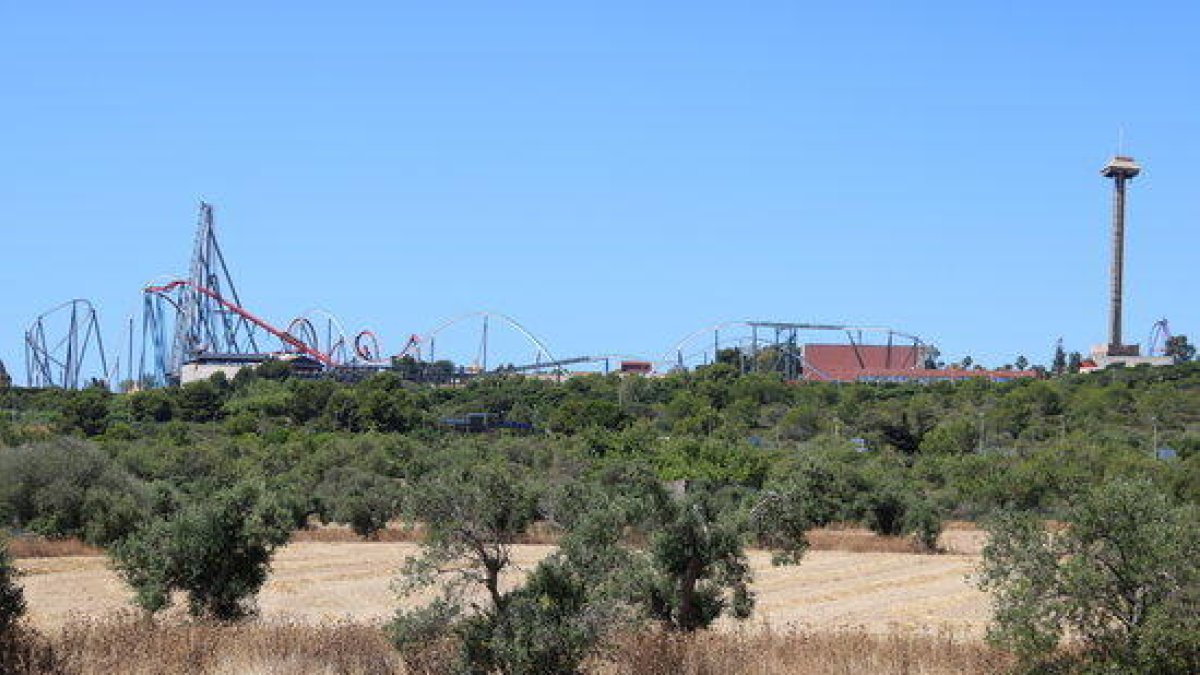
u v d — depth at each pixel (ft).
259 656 113.60
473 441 587.27
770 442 652.89
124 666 110.11
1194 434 598.34
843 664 115.24
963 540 353.72
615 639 113.80
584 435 608.19
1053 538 102.27
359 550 306.14
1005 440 638.53
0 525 310.04
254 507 146.00
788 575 259.39
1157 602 98.73
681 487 138.31
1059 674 104.01
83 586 215.10
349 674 110.83
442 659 108.37
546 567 108.78
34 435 493.77
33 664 107.24
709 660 114.11
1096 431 633.61
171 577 142.51
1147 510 99.45
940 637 130.11
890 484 371.56
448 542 107.04
